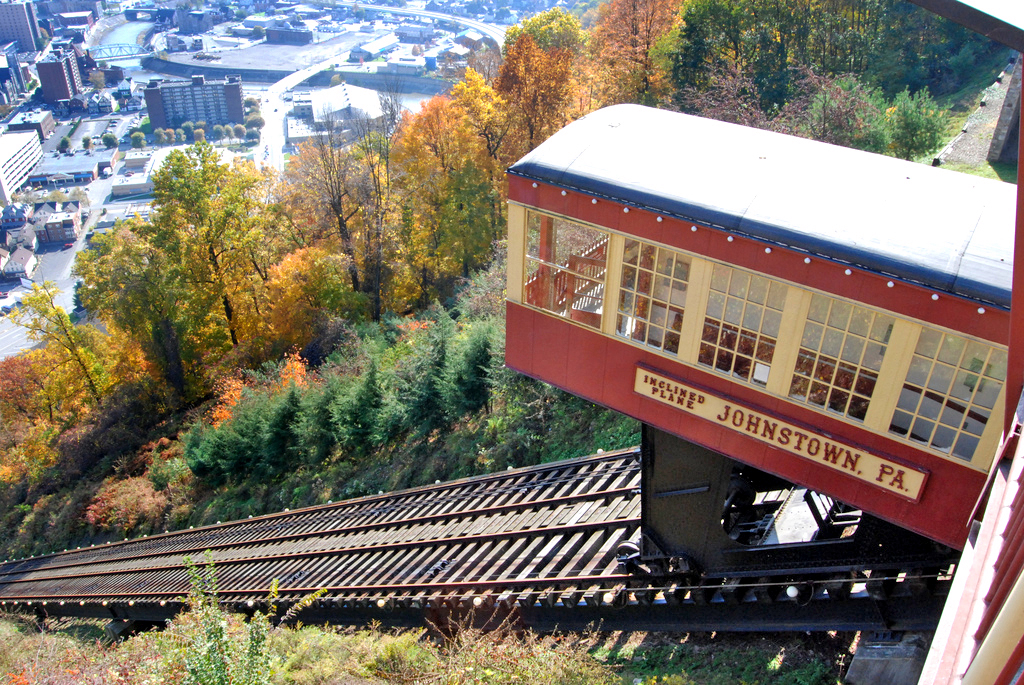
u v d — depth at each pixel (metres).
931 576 7.00
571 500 12.13
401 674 9.23
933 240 6.01
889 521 6.61
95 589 20.05
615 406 8.16
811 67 25.66
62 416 41.97
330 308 33.47
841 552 7.54
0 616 17.62
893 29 31.44
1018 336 4.95
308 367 29.64
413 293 35.00
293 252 39.44
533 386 17.53
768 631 8.68
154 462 28.36
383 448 20.81
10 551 29.44
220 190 36.62
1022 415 5.03
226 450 24.17
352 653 10.08
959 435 5.95
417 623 12.10
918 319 5.89
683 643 9.43
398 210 35.00
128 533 25.53
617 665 9.35
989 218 6.20
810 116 20.53
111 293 35.69
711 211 6.69
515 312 8.70
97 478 30.86
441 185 33.50
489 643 8.64
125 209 163.38
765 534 8.98
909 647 7.42
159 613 16.88
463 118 32.81
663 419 7.80
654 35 33.72
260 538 18.28
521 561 11.19
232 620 8.88
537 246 8.18
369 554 14.26
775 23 30.23
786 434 6.92
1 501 33.12
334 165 34.53
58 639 12.58
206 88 196.88
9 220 149.00
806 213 6.47
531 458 16.58
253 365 34.12
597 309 7.89
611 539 10.50
